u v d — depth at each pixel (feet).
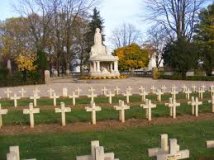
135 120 49.62
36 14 215.51
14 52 254.06
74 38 240.94
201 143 35.81
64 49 230.07
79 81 162.71
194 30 194.29
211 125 45.60
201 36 188.34
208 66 178.19
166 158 21.74
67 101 74.49
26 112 46.37
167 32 202.28
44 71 164.76
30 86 143.33
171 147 21.88
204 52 180.24
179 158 22.07
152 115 53.01
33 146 35.86
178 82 149.79
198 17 194.29
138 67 255.70
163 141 23.47
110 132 42.11
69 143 36.88
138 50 253.24
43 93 100.68
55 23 218.18
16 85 152.25
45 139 38.99
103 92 87.40
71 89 115.24
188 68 177.88
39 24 217.36
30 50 228.63
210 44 179.42
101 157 19.85
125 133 41.22
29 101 76.28
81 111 57.98
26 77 159.33
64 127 45.78
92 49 182.29
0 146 36.35
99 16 275.80
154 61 307.17
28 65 159.74
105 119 50.44
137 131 42.32
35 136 40.86
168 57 186.39
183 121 49.01
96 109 47.67
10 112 59.00
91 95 72.54
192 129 42.98
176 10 196.65
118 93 88.58
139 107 61.72
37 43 212.64
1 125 46.98
